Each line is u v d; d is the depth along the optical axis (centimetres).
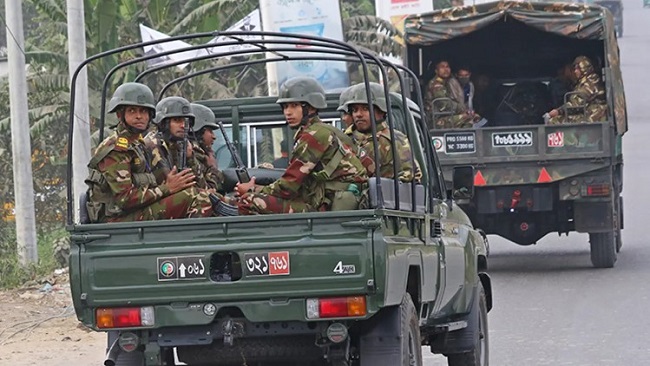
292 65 5131
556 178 4150
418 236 2017
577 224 4188
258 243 1748
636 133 9988
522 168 4169
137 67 5553
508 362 2661
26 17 8156
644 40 17262
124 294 1778
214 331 1792
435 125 4469
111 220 1886
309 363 1931
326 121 2434
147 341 1808
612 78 4325
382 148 2025
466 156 4188
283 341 1841
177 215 1888
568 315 3303
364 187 1881
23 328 3278
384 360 1823
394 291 1783
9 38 4494
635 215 5928
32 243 4497
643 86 13112
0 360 2797
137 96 1892
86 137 4234
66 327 3294
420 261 1975
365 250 1723
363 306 1730
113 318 1783
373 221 1722
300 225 1747
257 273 1747
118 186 1862
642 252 4709
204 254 1761
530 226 4303
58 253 4581
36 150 5881
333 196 1859
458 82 4522
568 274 4169
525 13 4328
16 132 4506
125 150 1877
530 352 2773
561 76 4712
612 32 4456
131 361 1897
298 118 1881
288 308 1744
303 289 1736
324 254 1731
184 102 2034
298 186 1859
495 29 4709
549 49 4828
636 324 3111
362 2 8406
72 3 4212
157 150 1948
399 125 2252
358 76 6606
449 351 2392
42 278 4166
